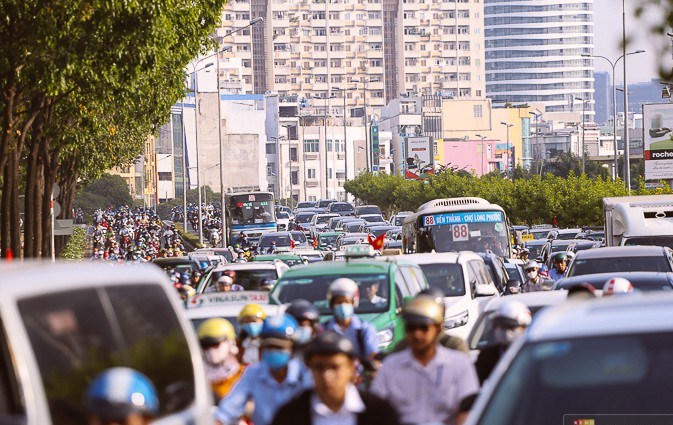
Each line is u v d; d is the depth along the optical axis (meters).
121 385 10.21
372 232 137.25
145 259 120.75
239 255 107.00
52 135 73.69
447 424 16.98
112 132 89.12
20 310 10.59
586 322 12.84
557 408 11.95
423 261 39.81
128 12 53.69
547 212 163.88
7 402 10.13
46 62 54.00
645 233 66.50
